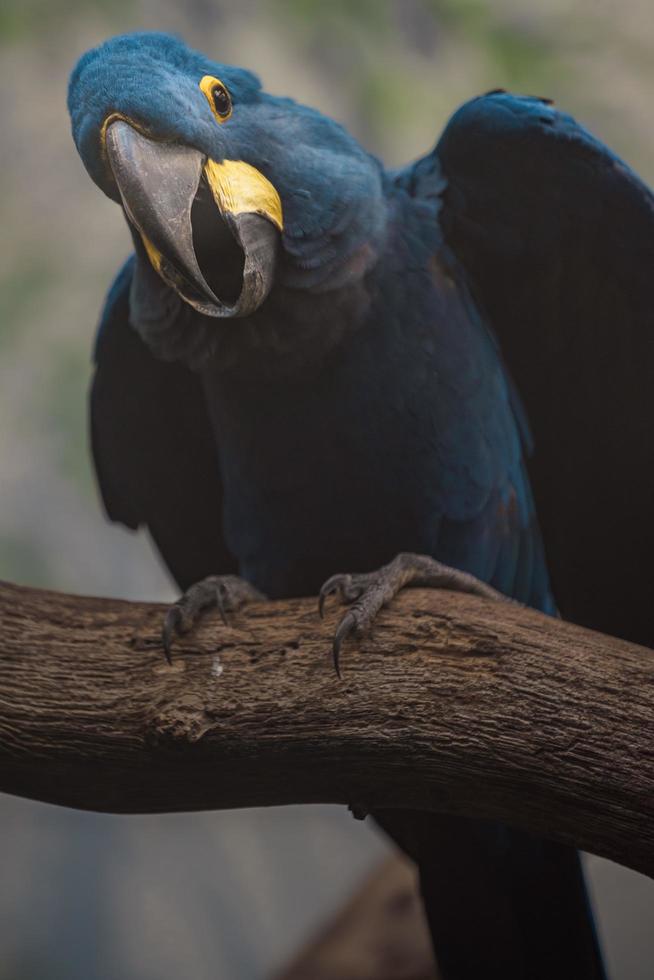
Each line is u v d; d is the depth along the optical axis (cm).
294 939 1081
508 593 498
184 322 451
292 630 398
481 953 496
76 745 396
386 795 384
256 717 383
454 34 1016
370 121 1013
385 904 654
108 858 1121
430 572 415
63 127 1014
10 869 1109
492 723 368
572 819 362
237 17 1010
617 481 518
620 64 1012
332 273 441
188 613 405
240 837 1124
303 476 474
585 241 475
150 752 390
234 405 470
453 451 468
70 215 1021
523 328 508
